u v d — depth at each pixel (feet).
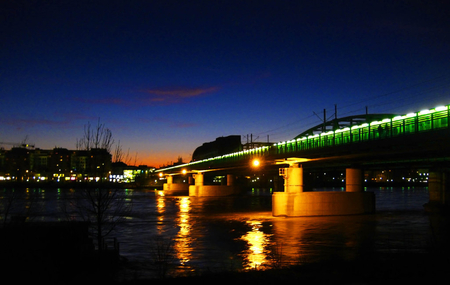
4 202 241.76
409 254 82.48
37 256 69.41
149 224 175.11
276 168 328.90
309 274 58.59
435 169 257.14
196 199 388.57
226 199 387.96
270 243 121.39
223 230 154.40
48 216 183.62
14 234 73.20
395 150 159.53
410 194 472.44
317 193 215.92
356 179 232.12
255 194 500.74
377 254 96.53
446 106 128.26
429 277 52.49
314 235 139.03
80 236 80.28
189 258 96.58
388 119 153.38
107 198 86.89
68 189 561.43
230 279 56.18
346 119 287.07
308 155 201.67
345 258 91.45
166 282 56.08
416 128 139.85
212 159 384.27
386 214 222.69
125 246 115.14
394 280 51.93
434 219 194.08
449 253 68.80
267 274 59.52
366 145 163.12
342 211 216.74
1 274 62.13
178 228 161.27
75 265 71.67
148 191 604.08
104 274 66.90
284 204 211.82
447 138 128.47
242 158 298.15
